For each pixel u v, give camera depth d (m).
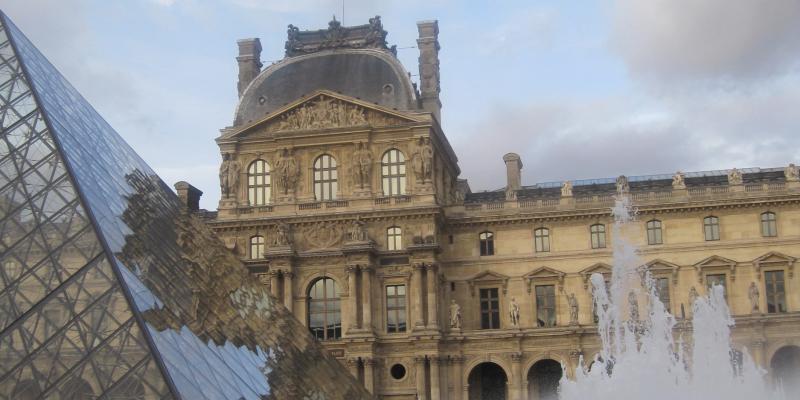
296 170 121.56
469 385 118.31
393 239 118.94
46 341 42.19
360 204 119.44
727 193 120.00
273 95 126.88
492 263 123.12
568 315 120.56
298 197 121.19
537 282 122.06
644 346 96.12
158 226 57.25
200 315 51.84
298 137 121.69
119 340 42.62
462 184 144.00
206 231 65.06
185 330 48.22
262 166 123.62
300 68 128.25
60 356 41.75
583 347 115.62
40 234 46.47
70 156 52.09
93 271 45.38
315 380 59.31
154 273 50.69
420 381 114.56
